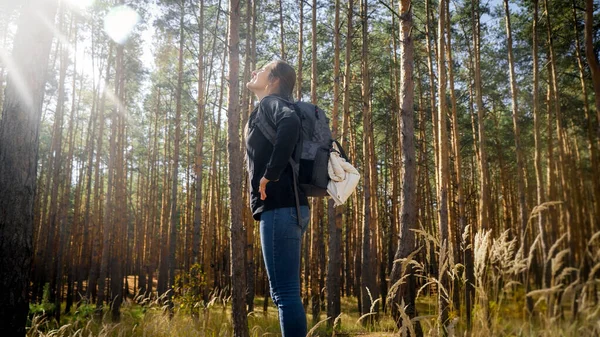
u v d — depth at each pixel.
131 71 21.91
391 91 20.98
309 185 1.96
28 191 3.97
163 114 31.08
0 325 3.67
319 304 16.17
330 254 14.08
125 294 29.84
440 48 11.74
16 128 3.95
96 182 27.05
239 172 6.94
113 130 18.95
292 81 2.19
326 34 18.94
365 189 15.13
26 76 4.08
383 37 20.16
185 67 23.39
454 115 15.36
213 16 19.17
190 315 8.23
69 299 22.27
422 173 24.34
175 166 18.50
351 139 20.20
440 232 10.59
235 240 6.76
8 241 3.78
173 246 17.81
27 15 4.23
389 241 20.67
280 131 1.82
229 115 7.03
